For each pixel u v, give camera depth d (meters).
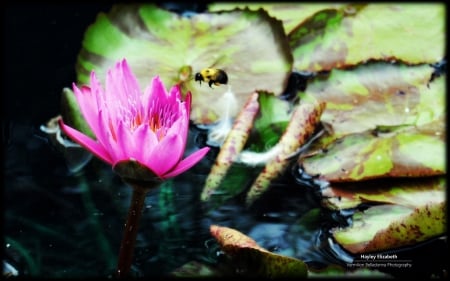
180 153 0.63
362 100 0.83
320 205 0.77
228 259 0.72
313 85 0.85
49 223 0.75
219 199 0.78
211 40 0.88
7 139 0.82
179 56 0.87
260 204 0.77
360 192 0.77
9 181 0.79
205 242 0.74
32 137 0.83
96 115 0.64
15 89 0.88
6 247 0.73
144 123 0.65
